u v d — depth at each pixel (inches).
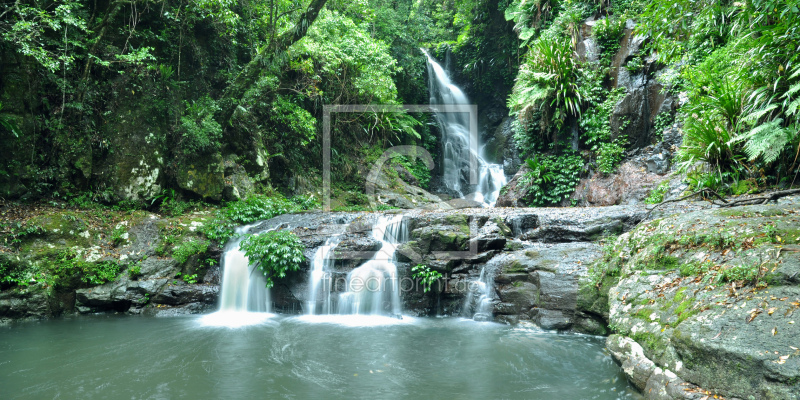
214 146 402.6
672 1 242.8
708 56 350.6
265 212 390.0
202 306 311.9
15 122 316.2
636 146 450.6
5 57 322.0
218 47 465.1
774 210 186.2
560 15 538.3
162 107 386.3
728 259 157.4
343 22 542.0
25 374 187.0
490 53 784.3
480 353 213.3
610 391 164.1
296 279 309.9
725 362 120.7
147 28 404.5
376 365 198.8
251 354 214.5
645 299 170.6
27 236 296.5
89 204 346.0
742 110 289.0
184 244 329.4
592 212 316.5
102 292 298.2
